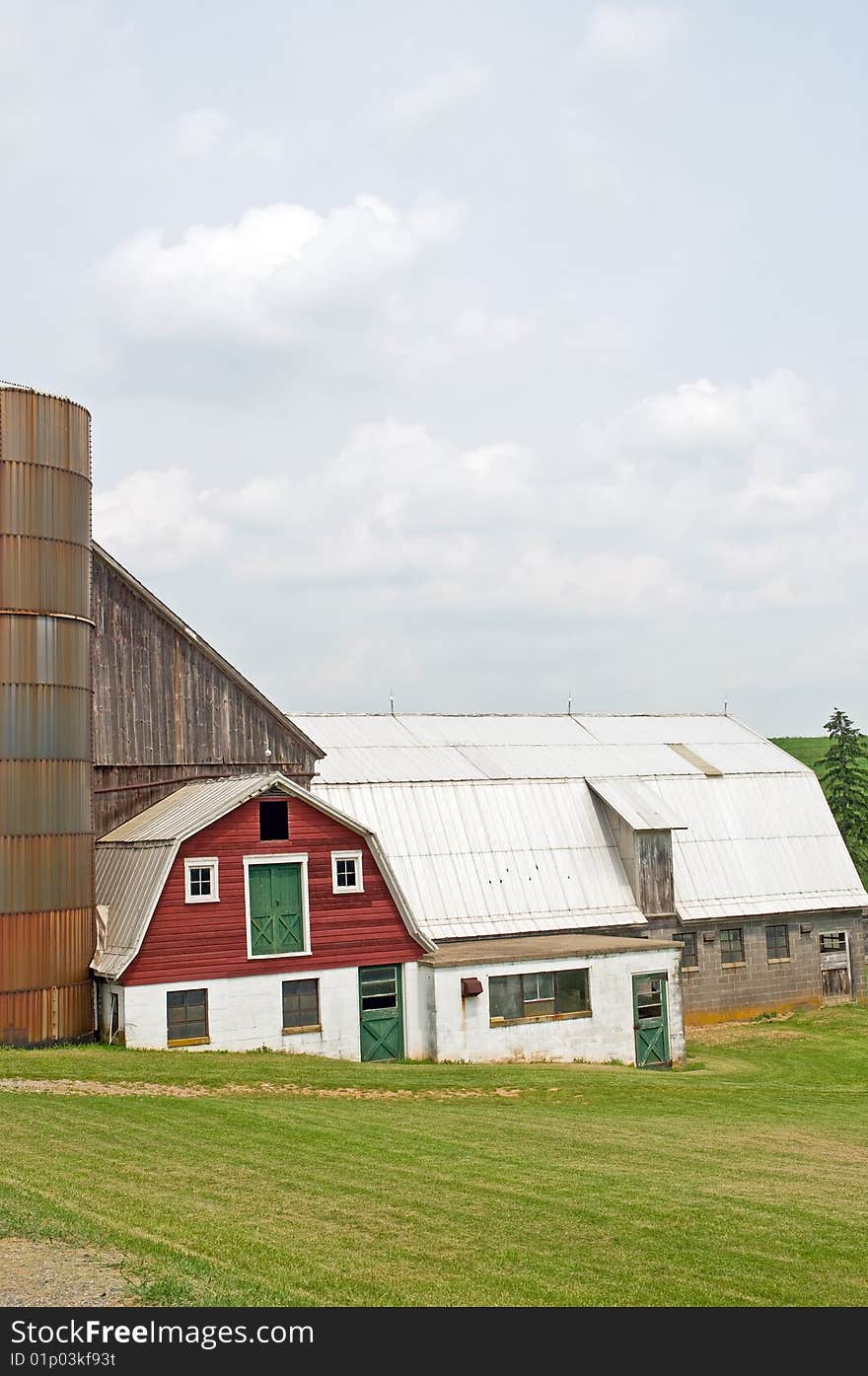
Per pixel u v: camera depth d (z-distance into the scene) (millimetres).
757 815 56344
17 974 31312
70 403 33312
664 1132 23000
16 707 31703
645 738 61906
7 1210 14961
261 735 41250
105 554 38281
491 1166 18969
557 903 47781
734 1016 50750
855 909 54625
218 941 33312
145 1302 12258
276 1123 22078
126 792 38188
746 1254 14672
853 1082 37344
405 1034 35688
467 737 57469
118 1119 21828
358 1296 12852
